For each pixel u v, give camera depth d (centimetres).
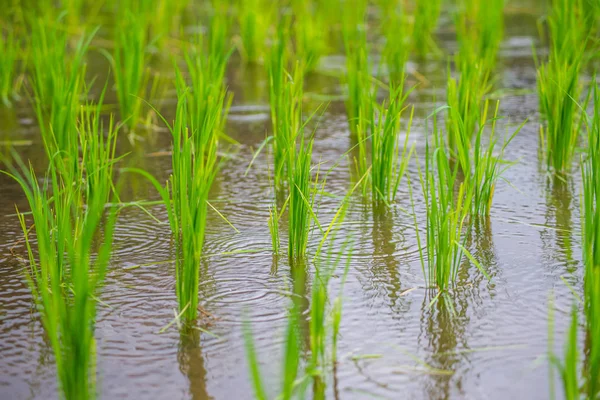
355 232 334
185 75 628
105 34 773
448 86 424
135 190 390
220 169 423
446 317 260
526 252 309
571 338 189
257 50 693
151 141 476
